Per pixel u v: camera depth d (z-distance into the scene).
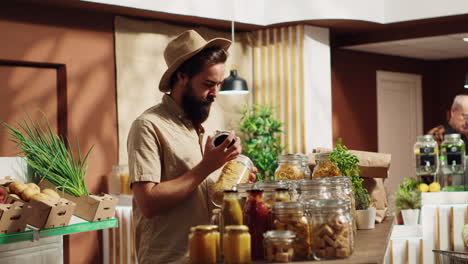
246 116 6.40
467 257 3.33
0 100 4.97
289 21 6.24
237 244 1.54
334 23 6.39
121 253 4.89
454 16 6.08
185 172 2.14
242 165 2.05
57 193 2.74
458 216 3.85
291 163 2.14
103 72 5.55
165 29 5.98
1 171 2.65
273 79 6.57
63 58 5.26
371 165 2.65
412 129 8.26
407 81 8.20
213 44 2.18
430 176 4.29
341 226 1.62
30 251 2.56
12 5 4.95
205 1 5.85
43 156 2.78
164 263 2.09
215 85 2.17
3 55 4.89
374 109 7.73
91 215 2.65
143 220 2.18
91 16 5.46
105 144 5.54
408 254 3.74
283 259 1.59
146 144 2.07
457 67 8.27
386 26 6.59
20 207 2.36
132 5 5.32
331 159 2.31
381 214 2.63
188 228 2.10
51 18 5.18
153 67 5.88
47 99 5.27
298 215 1.64
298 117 6.48
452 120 5.82
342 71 7.35
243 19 6.17
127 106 5.69
